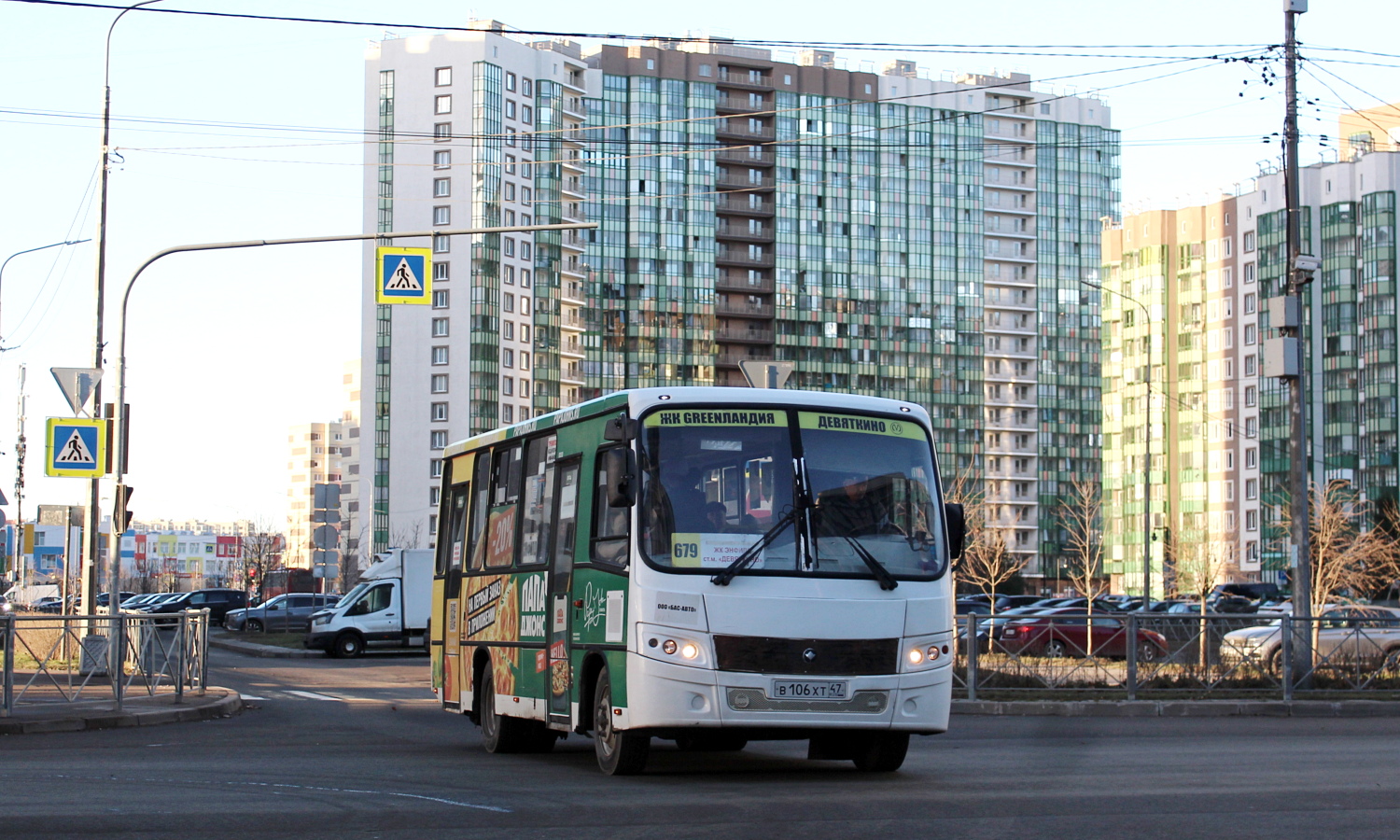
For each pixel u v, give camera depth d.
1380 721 21.66
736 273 148.38
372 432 136.50
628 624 12.73
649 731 12.81
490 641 16.62
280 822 10.07
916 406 13.81
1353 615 24.58
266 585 91.31
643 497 12.88
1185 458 133.00
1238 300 128.12
